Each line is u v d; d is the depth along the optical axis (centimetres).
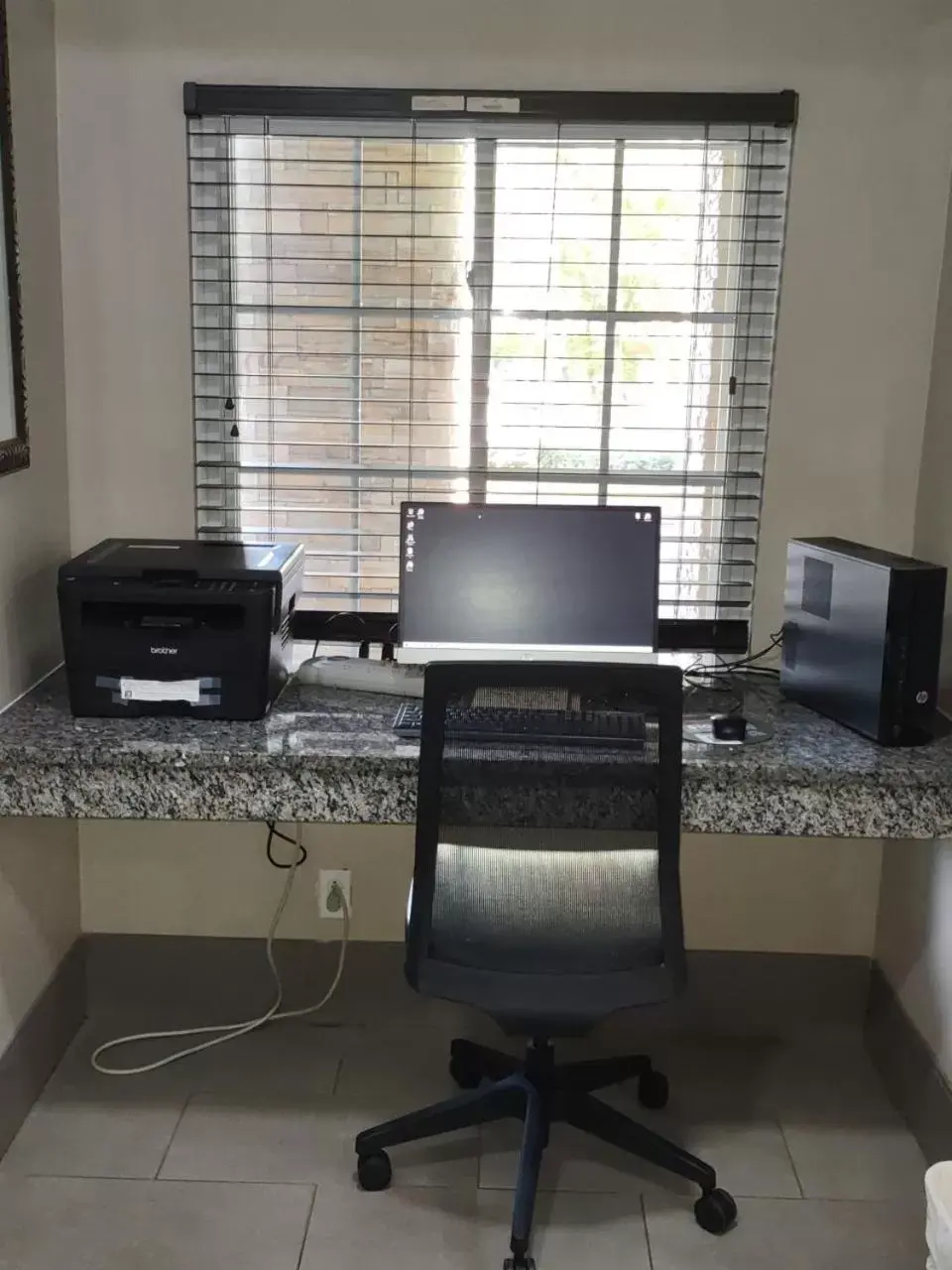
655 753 180
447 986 187
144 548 227
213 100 231
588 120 234
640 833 184
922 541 243
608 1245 198
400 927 261
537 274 245
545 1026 193
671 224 243
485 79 233
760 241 241
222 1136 223
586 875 186
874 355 242
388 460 255
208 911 261
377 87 233
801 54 231
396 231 244
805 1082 246
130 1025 260
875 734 204
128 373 244
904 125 232
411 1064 248
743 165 239
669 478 254
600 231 243
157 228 238
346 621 257
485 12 231
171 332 243
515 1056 249
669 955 186
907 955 239
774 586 254
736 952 262
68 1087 237
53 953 244
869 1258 196
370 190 242
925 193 235
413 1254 195
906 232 237
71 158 236
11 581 217
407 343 249
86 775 193
